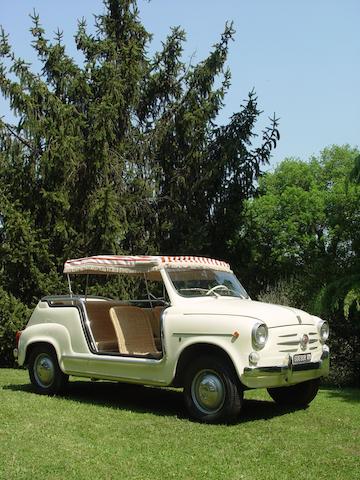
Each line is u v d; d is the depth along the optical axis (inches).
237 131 617.3
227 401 281.6
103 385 414.0
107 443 249.9
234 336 280.1
